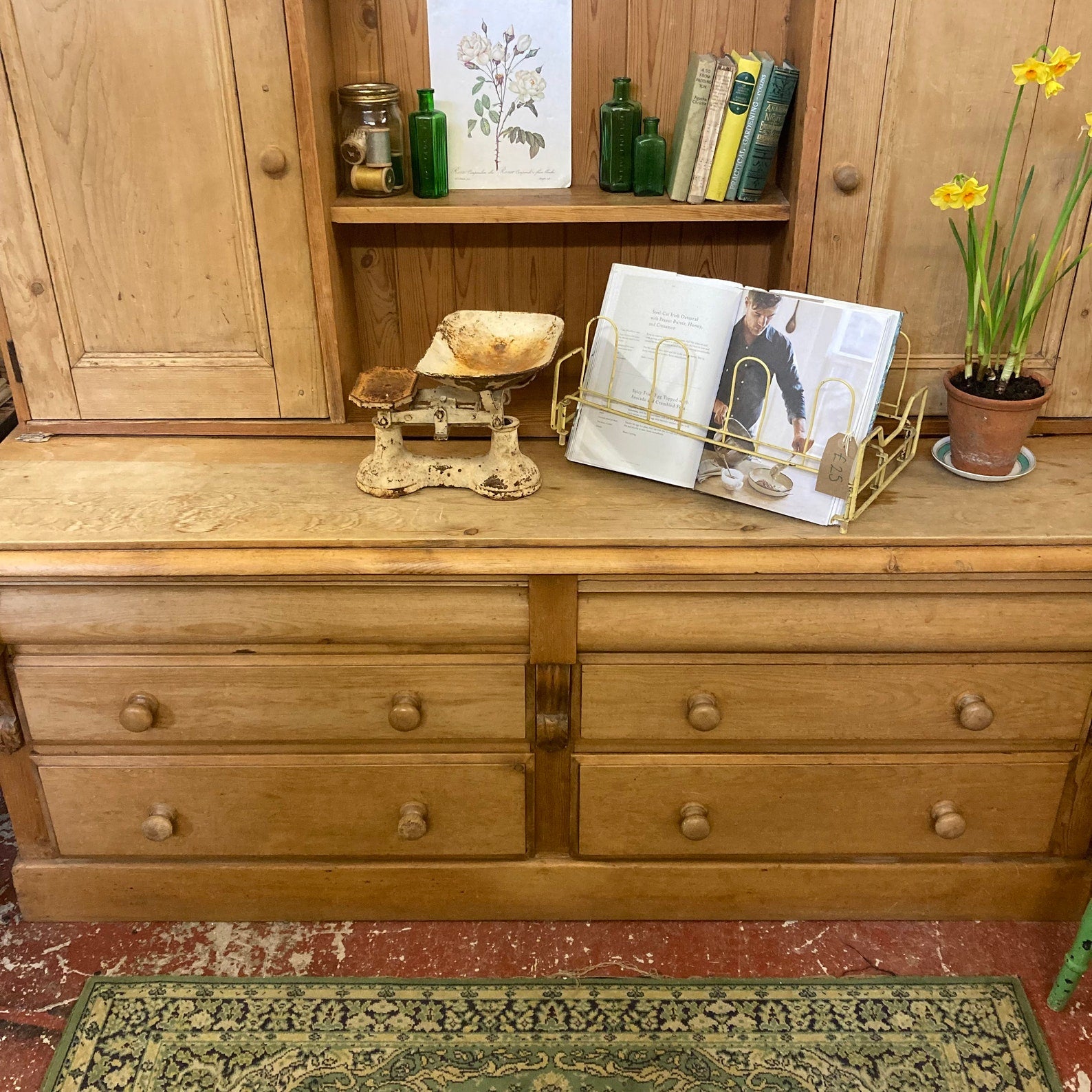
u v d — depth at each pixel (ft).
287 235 5.74
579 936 6.18
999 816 5.99
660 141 5.86
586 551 5.28
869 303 5.89
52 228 5.73
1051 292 5.87
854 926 6.24
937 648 5.50
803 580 5.32
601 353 5.84
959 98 5.40
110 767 5.87
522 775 5.86
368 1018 5.65
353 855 6.14
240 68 5.34
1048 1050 5.48
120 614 5.45
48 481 5.83
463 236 6.36
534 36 5.89
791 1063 5.42
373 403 5.52
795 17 5.74
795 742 5.80
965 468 5.80
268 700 5.68
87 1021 5.62
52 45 5.30
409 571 5.25
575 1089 5.29
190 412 6.25
